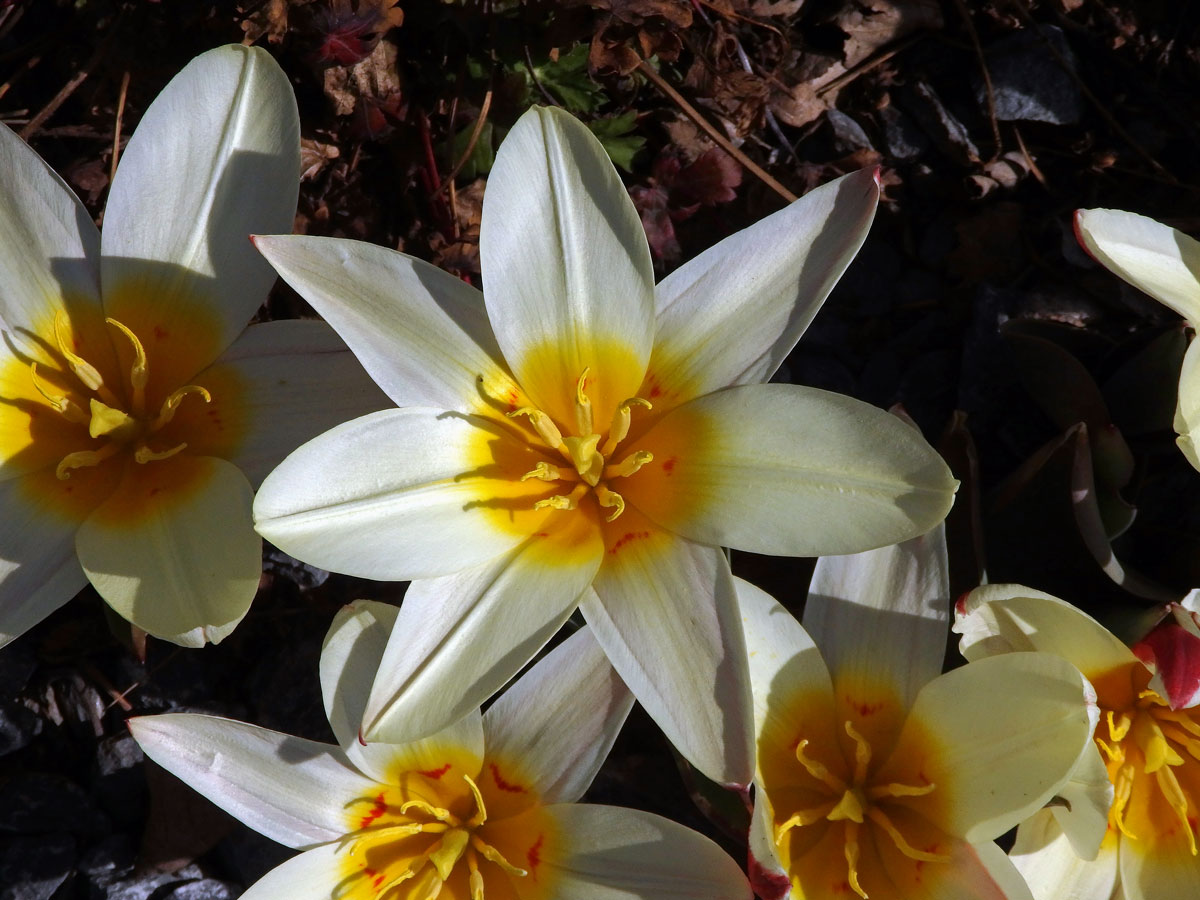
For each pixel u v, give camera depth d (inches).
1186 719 10.8
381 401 11.1
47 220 11.1
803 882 10.6
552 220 10.5
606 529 10.6
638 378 10.6
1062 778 9.8
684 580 10.1
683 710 9.8
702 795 11.1
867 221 10.4
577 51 13.3
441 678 10.0
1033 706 10.0
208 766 10.5
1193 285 11.4
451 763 10.8
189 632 10.2
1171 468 13.1
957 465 11.7
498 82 13.2
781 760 10.7
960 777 10.4
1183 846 10.9
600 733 10.7
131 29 13.1
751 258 10.7
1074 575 12.2
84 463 10.8
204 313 11.2
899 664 10.9
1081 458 11.4
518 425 10.7
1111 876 10.9
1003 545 12.2
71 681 13.0
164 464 11.1
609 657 10.0
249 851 12.6
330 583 13.2
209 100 11.0
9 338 11.1
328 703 10.5
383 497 10.0
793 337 10.5
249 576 10.3
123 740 12.9
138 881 12.7
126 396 11.4
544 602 10.2
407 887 10.9
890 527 9.8
